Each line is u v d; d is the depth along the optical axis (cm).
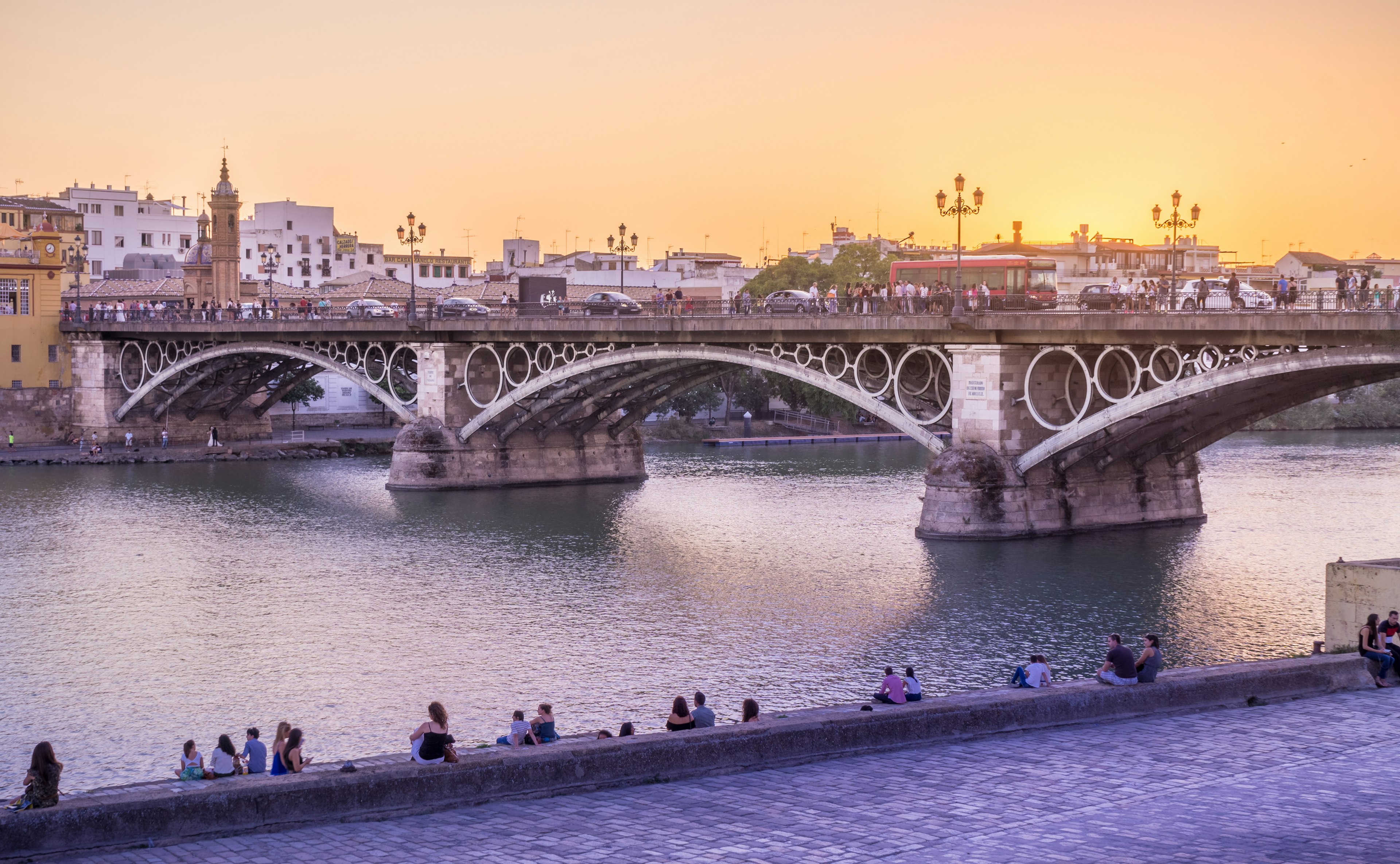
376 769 2170
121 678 4288
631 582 5728
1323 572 5681
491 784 2236
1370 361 5062
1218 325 5484
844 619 4950
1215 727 2645
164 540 6881
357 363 9738
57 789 2033
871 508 7906
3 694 4106
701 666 4328
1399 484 8625
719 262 18250
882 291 10881
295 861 1908
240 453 10888
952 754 2494
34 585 5719
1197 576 5591
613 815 2119
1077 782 2242
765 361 7156
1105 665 3003
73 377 11506
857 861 1841
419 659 4456
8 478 9506
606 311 8538
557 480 9169
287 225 19200
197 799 2036
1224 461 10156
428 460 8775
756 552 6394
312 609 5247
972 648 4475
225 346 10319
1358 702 2856
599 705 3897
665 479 9562
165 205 19488
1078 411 6581
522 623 4969
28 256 11462
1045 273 6862
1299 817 2005
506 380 8712
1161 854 1833
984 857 1838
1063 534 6538
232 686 4178
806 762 2483
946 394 6850
